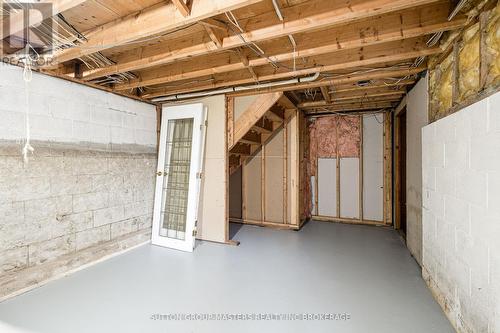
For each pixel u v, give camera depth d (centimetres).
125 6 183
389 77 290
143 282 245
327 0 171
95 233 299
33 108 244
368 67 277
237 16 195
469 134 159
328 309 200
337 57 252
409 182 327
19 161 233
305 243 362
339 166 494
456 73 190
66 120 271
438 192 208
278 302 211
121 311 199
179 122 371
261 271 269
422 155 249
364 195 480
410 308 201
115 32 199
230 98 358
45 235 251
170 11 176
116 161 327
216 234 364
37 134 247
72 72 278
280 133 451
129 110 346
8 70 227
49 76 256
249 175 477
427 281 237
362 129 477
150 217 375
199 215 376
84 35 212
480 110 146
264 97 342
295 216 438
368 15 164
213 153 364
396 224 436
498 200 129
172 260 299
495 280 131
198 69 272
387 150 459
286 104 398
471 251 156
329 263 290
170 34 221
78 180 282
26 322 186
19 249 231
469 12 170
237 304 207
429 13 183
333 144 500
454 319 177
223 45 208
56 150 262
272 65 278
